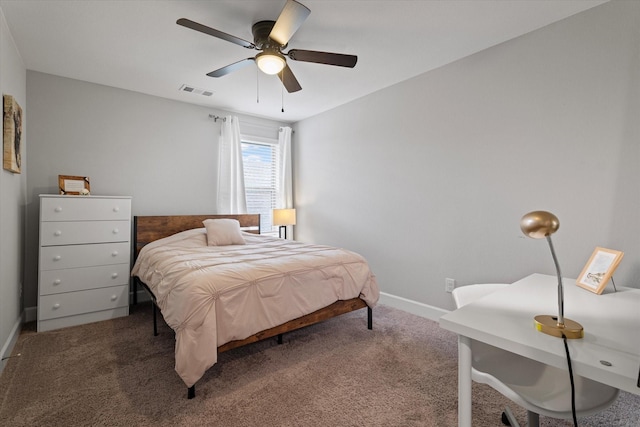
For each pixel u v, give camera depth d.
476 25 2.14
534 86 2.20
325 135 4.11
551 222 0.79
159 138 3.56
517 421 1.48
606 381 0.67
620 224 1.86
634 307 1.11
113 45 2.41
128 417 1.52
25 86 2.78
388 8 1.96
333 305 2.39
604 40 1.90
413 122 3.02
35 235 2.85
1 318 2.02
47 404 1.61
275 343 2.36
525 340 0.81
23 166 2.70
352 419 1.52
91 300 2.80
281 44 1.96
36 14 2.01
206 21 2.10
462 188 2.64
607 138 1.90
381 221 3.36
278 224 4.21
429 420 1.51
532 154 2.22
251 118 4.35
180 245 3.07
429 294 2.91
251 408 1.59
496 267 2.43
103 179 3.22
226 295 1.78
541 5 1.92
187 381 1.61
